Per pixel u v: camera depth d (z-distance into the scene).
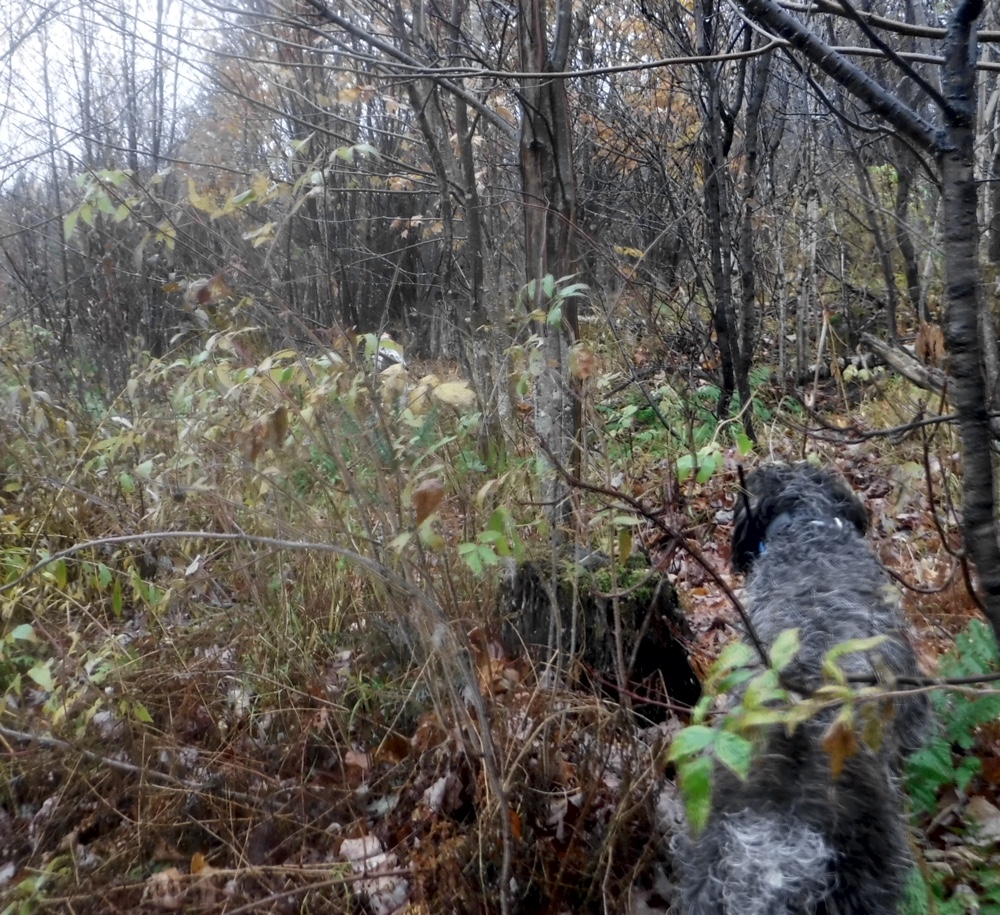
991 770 3.34
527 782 3.00
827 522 3.65
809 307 8.95
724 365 7.94
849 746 1.69
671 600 3.98
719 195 7.78
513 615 3.79
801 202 8.61
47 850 3.29
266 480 3.24
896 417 6.49
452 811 3.19
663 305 8.66
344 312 9.01
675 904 2.67
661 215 9.39
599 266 6.89
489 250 7.50
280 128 8.73
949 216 1.81
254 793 3.50
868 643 1.74
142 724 3.59
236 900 2.96
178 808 3.37
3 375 6.32
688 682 3.94
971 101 1.79
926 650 4.02
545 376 3.69
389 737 3.73
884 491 5.89
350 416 2.99
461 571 3.65
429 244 11.77
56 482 4.59
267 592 4.29
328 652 4.25
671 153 9.46
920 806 3.18
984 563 1.88
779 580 3.44
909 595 4.42
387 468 3.06
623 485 4.05
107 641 3.87
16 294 8.93
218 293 3.07
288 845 3.26
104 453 5.09
